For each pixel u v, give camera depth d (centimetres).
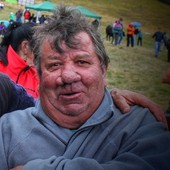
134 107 145
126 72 1016
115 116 140
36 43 137
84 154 130
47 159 124
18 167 124
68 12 135
